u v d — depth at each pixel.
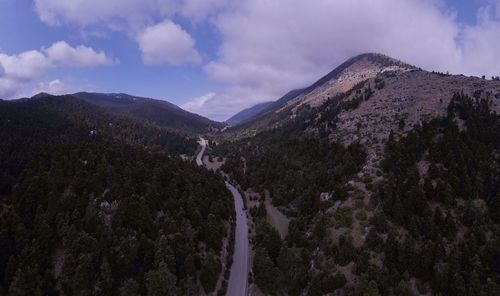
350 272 92.94
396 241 93.50
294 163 176.38
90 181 120.06
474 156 115.00
